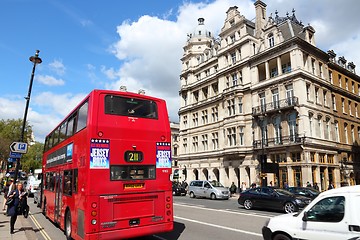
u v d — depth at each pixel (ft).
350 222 17.25
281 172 99.09
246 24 122.11
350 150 115.85
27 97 49.08
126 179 26.58
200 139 144.97
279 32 107.76
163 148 29.50
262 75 120.16
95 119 26.04
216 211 54.80
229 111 124.16
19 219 44.57
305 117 95.09
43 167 53.72
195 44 161.07
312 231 18.88
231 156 120.16
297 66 98.02
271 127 105.40
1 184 131.95
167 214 28.48
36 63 49.90
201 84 147.84
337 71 122.52
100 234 24.50
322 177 98.48
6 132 169.78
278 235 20.81
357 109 132.05
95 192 24.88
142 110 29.07
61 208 34.58
